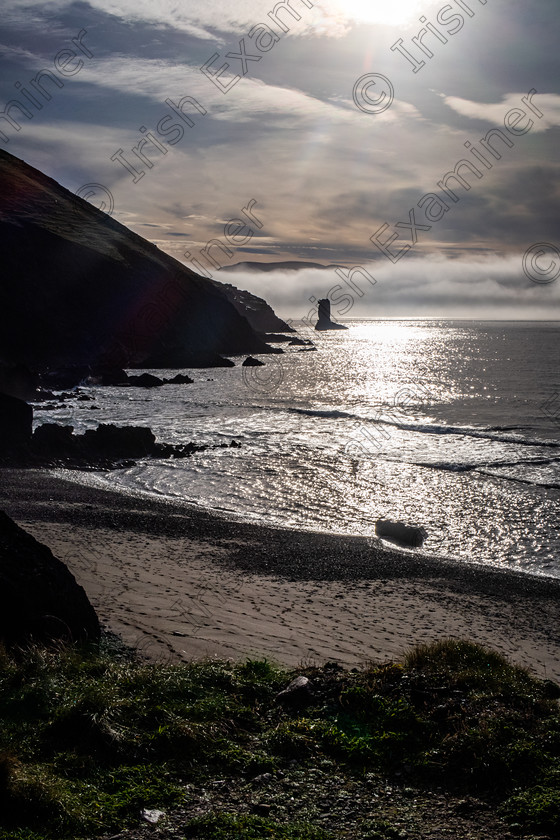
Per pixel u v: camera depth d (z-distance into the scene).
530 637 12.55
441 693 6.92
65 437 33.41
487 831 4.87
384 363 116.06
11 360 81.00
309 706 6.87
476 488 28.16
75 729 5.88
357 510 24.58
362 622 12.44
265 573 15.89
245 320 123.94
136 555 16.48
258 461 33.69
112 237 107.56
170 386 76.38
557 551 19.86
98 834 4.57
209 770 5.59
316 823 4.90
